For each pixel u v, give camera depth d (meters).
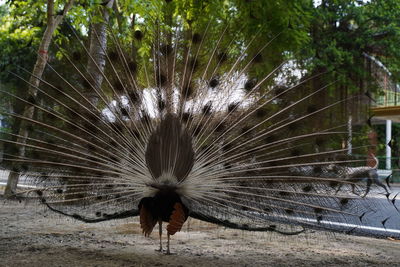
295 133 5.89
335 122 5.80
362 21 22.20
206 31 6.24
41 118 6.08
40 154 6.05
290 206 5.81
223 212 5.88
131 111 5.96
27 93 6.04
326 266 5.75
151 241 7.07
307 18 12.22
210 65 6.12
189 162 5.66
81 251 6.09
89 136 5.99
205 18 7.57
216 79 6.07
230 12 9.23
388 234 8.55
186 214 5.58
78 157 5.90
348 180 5.67
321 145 5.79
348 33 22.62
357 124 5.79
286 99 5.98
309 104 5.91
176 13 7.15
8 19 14.46
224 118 5.95
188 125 5.86
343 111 5.82
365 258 6.32
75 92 6.07
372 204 5.66
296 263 5.87
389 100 16.48
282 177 5.77
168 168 5.59
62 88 6.09
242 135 5.93
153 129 5.83
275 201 5.83
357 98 5.86
